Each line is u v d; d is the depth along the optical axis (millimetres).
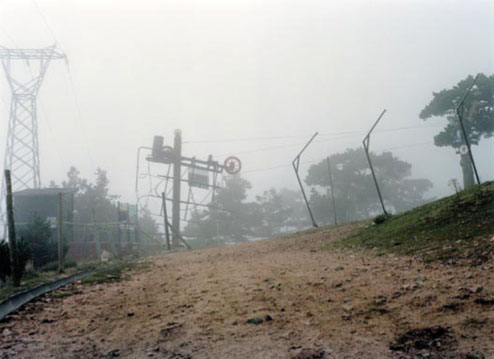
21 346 4578
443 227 12234
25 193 43406
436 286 5938
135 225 39375
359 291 6426
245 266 12227
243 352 4023
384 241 13609
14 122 56188
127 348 4422
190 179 59000
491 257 7332
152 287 9023
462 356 3395
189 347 4309
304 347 4008
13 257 9500
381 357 3588
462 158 39844
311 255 14156
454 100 45062
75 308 6832
